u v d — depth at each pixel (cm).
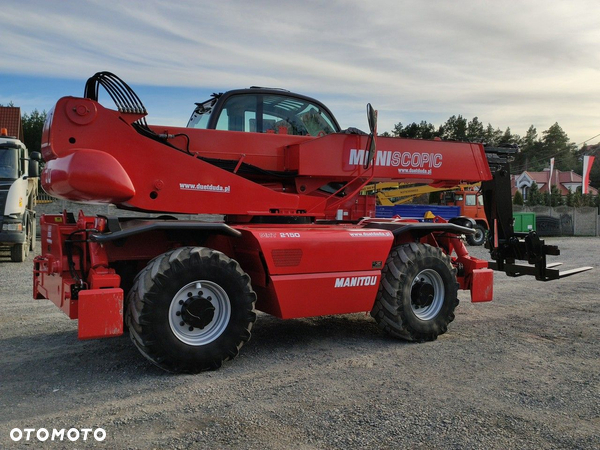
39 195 2156
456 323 659
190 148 538
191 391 404
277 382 427
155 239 484
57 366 464
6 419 350
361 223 609
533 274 737
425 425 345
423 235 613
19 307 718
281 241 493
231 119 573
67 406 373
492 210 754
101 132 466
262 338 570
